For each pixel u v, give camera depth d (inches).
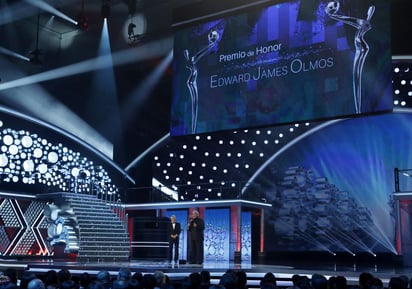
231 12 634.8
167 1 741.9
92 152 863.1
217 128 627.5
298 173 843.4
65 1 747.4
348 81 551.2
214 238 782.5
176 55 671.1
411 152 768.3
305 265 616.4
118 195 881.5
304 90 576.1
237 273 214.2
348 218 799.1
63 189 806.5
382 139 791.1
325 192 820.6
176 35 674.2
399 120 781.9
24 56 781.9
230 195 884.0
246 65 617.3
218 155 905.5
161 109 930.7
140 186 930.1
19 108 764.6
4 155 733.9
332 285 210.5
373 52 541.0
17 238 727.1
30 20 796.6
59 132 818.8
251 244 848.3
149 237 642.2
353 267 580.4
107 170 887.1
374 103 534.3
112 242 672.4
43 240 761.0
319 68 569.3
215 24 645.9
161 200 921.5
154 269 435.5
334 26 566.3
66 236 672.4
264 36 609.6
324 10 574.6
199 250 541.0
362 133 807.1
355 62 550.0
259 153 877.2
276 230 845.2
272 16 607.2
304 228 826.8
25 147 763.4
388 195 776.9
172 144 934.4
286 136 861.8
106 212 732.7
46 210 708.0
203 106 641.6
